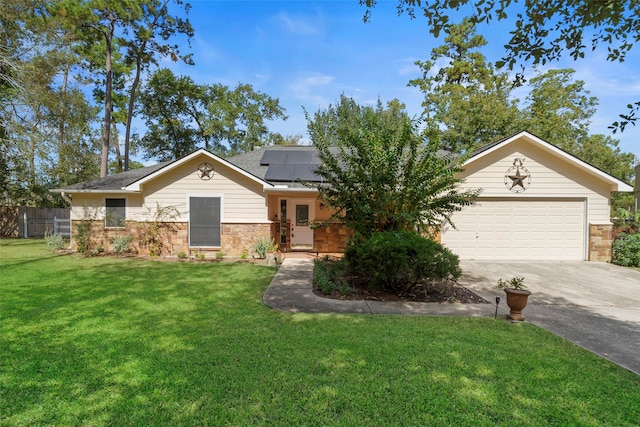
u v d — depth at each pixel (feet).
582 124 82.94
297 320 17.37
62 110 58.90
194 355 12.80
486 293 24.54
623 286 27.17
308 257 40.27
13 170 59.62
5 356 12.57
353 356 12.87
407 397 10.13
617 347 14.53
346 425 8.82
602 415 9.51
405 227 27.84
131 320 16.84
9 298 20.62
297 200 48.16
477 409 9.64
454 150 55.47
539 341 14.88
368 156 27.50
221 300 21.02
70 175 71.31
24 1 47.93
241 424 8.81
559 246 40.55
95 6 55.93
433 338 14.94
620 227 42.04
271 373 11.45
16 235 65.51
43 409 9.37
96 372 11.41
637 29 11.18
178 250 41.22
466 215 40.73
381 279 22.52
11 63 49.32
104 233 42.45
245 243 41.45
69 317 17.17
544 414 9.48
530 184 40.57
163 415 9.14
